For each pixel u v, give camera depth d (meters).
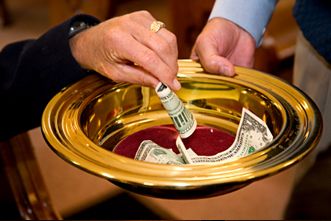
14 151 1.08
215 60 0.72
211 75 0.72
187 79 0.72
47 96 0.75
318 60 0.79
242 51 0.82
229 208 1.57
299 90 0.66
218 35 0.77
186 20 1.64
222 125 0.70
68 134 0.57
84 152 0.53
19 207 1.07
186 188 0.48
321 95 0.79
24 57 0.73
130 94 0.71
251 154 0.53
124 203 1.35
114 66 0.63
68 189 1.60
